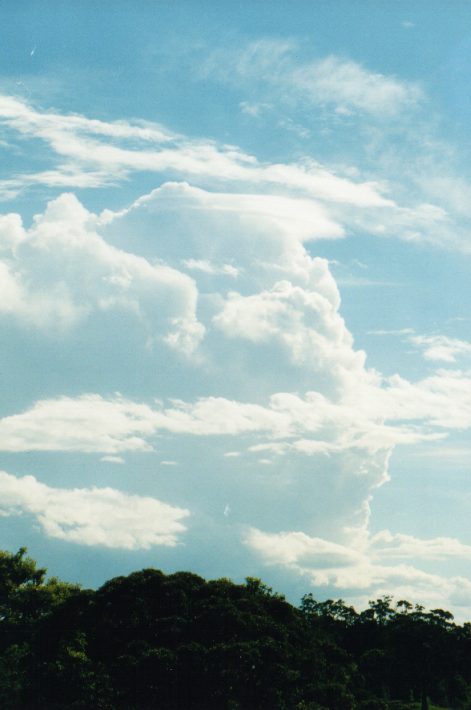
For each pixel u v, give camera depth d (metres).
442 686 111.81
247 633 64.12
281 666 61.06
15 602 77.50
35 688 62.34
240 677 59.59
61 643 63.44
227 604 65.06
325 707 62.81
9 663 67.50
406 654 109.12
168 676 60.03
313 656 66.06
